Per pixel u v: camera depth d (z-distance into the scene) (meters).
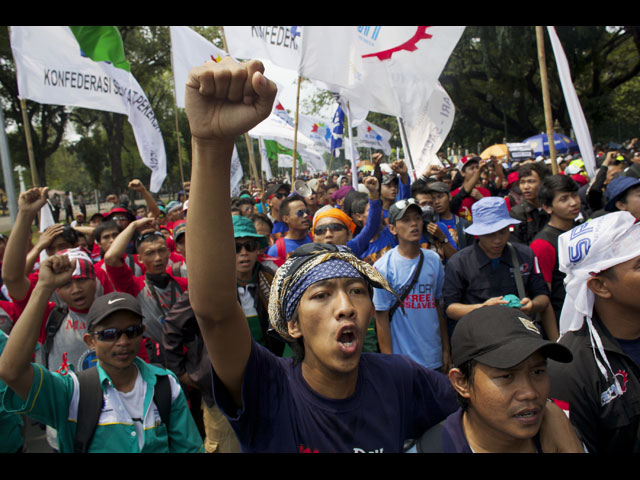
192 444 2.47
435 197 5.16
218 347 1.44
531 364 1.46
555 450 1.53
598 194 5.14
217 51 6.88
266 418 1.53
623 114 35.16
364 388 1.58
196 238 1.30
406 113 5.45
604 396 1.86
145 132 6.71
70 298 3.22
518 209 5.10
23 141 27.12
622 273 1.83
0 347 2.63
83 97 6.11
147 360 3.61
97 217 8.05
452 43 5.33
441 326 3.77
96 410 2.30
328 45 5.23
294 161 6.02
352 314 1.39
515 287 3.41
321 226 3.95
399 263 3.65
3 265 3.19
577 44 24.64
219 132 1.16
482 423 1.54
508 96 28.20
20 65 5.64
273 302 1.57
